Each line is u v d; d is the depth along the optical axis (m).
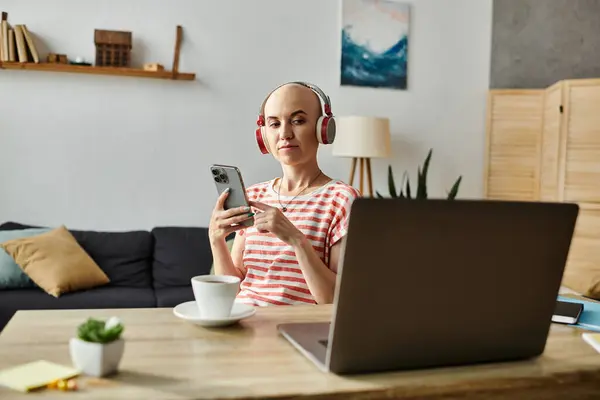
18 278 3.15
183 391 0.76
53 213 3.72
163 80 3.86
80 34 3.71
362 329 0.84
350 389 0.79
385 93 4.30
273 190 1.63
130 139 3.82
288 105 1.50
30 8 3.63
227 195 1.37
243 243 1.62
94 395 0.74
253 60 4.01
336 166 4.20
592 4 4.41
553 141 4.12
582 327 1.16
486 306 0.90
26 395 0.74
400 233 0.82
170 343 0.98
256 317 1.17
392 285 0.84
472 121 4.51
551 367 0.92
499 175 4.48
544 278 0.92
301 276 1.46
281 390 0.77
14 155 3.65
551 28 4.45
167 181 3.90
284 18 4.06
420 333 0.88
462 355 0.91
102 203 3.80
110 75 3.75
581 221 3.93
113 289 3.30
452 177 4.49
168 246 3.63
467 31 4.47
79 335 0.83
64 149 3.72
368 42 4.24
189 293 3.30
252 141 4.02
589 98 3.90
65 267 3.15
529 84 4.49
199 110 3.93
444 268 0.86
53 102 3.69
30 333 1.01
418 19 4.36
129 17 3.79
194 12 3.89
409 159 4.39
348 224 0.80
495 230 0.87
